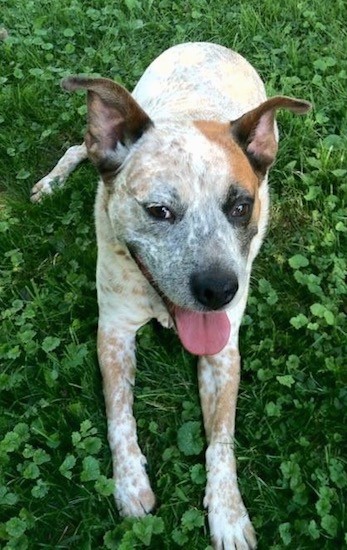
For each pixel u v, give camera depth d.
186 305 0.54
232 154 0.56
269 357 0.70
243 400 0.67
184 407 0.67
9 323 0.72
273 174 0.85
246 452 0.64
